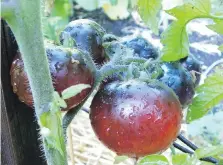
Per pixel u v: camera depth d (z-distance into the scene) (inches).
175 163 8.2
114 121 6.9
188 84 8.7
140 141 6.9
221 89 9.0
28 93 7.2
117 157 9.4
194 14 8.3
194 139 18.3
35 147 8.7
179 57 8.4
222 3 8.8
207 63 22.5
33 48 5.9
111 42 8.4
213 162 9.6
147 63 7.5
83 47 8.2
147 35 23.8
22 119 8.2
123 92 7.0
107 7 28.5
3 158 7.8
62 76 6.9
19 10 5.6
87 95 7.3
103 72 7.3
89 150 17.5
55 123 6.2
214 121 16.6
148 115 6.9
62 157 6.6
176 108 7.2
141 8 8.2
